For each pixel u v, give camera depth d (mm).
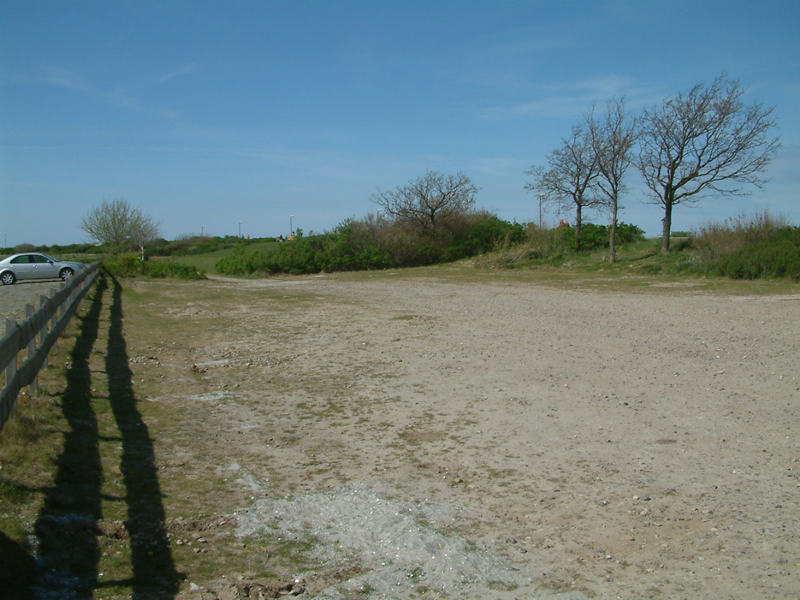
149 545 4492
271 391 9336
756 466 5996
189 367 10961
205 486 5695
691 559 4305
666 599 3812
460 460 6402
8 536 4141
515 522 4965
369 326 15578
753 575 4070
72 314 13359
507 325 15156
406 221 48219
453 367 10688
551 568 4234
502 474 6000
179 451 6613
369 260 44500
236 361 11508
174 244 78625
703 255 28859
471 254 47250
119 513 4934
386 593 3951
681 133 29797
